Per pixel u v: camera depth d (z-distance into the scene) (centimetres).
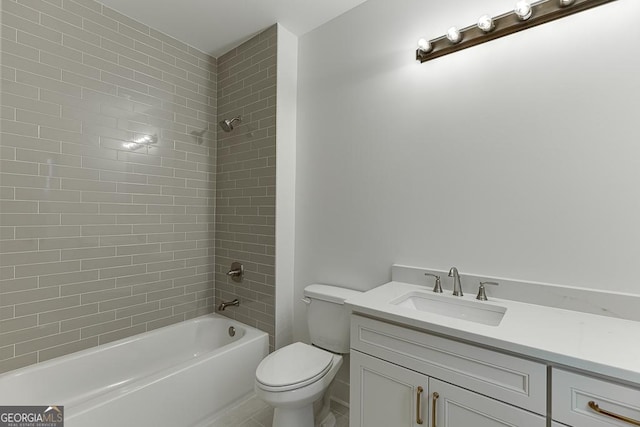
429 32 159
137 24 206
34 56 164
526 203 130
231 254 242
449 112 151
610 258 113
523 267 131
